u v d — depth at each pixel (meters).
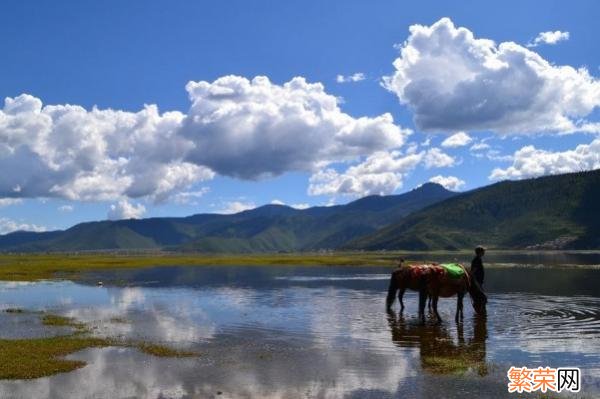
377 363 20.64
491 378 18.53
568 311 33.62
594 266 85.88
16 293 49.38
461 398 16.50
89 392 17.33
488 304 37.09
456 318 30.86
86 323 30.72
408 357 21.56
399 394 16.91
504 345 23.64
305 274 74.50
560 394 16.84
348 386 17.78
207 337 25.98
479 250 33.22
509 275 65.62
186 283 59.56
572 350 22.59
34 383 18.28
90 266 100.12
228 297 43.88
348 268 91.38
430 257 171.12
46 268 93.38
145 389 17.61
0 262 124.25
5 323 31.08
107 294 47.59
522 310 34.16
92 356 22.00
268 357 21.70
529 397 16.56
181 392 17.30
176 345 24.17
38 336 26.81
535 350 22.61
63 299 43.81
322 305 37.78
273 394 17.05
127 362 21.00
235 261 122.19
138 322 30.86
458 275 31.20
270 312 34.38
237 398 16.70
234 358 21.58
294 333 26.81
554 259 124.06
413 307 36.28
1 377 18.84
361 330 27.52
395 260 125.00
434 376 18.81
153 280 64.69
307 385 17.92
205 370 19.78
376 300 40.59
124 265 103.94
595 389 17.36
